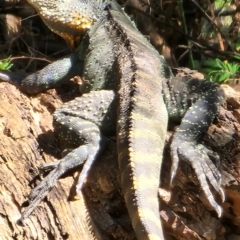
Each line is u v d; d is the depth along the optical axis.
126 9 14.74
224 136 7.66
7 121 8.11
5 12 14.05
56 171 7.30
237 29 14.64
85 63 8.94
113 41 8.83
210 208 7.30
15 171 7.49
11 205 7.21
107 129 7.84
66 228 7.06
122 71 8.11
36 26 14.56
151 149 6.96
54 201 7.22
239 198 7.22
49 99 8.90
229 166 7.34
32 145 7.86
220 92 7.93
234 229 7.84
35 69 13.55
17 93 8.88
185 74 9.29
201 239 7.27
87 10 9.33
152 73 8.12
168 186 7.29
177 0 14.30
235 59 13.68
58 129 7.75
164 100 8.01
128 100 7.50
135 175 6.62
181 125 7.57
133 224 6.45
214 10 14.53
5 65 10.36
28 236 6.99
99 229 7.30
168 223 7.25
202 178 6.98
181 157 7.22
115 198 7.46
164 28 14.59
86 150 7.40
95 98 7.87
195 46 14.84
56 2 9.14
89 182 7.47
